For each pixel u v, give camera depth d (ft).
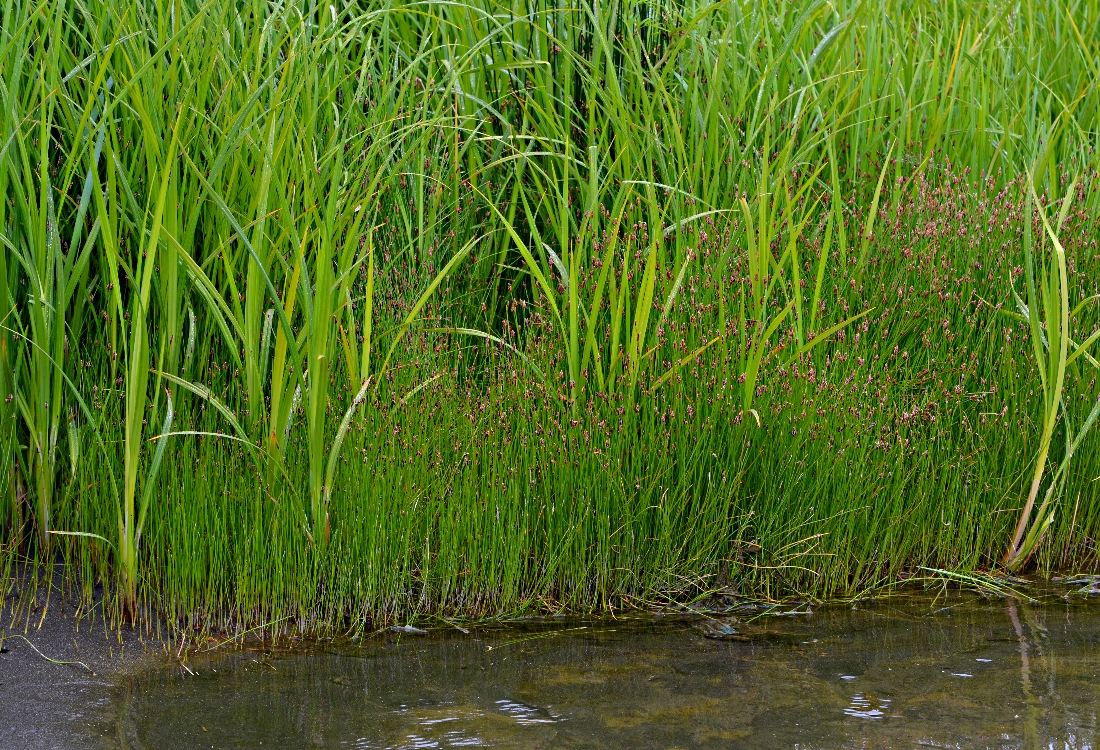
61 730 9.45
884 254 14.10
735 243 13.62
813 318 12.94
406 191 14.17
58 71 11.72
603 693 10.27
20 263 11.69
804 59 16.93
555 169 15.15
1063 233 14.74
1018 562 13.57
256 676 10.60
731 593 12.84
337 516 11.82
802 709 9.93
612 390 12.47
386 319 12.72
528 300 15.05
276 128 12.21
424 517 12.34
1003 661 10.99
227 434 12.05
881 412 13.02
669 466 12.60
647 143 14.61
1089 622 12.06
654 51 15.85
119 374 12.14
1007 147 16.83
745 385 12.36
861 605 12.68
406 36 15.65
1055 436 13.92
